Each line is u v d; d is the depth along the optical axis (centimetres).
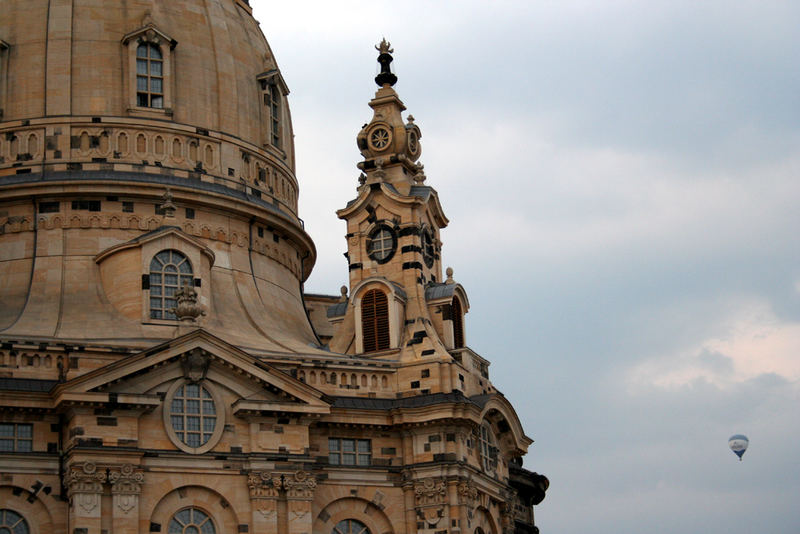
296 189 11931
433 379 10362
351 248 11312
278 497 9456
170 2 11262
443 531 9938
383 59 11856
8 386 9144
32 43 10856
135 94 10831
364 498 9969
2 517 9025
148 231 10488
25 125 10662
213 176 10919
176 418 9325
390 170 11519
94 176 10512
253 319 10569
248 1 12306
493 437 10794
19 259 10344
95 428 9069
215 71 11225
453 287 11119
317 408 9631
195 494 9294
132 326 9912
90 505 8950
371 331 10912
